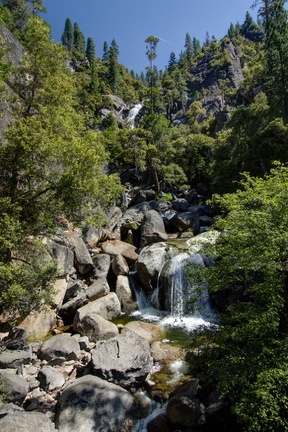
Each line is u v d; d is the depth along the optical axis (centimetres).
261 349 677
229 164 2678
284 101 3064
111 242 2220
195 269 911
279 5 3416
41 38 1162
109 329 1305
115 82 8244
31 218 1076
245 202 848
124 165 4028
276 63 3403
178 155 4184
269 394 587
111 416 823
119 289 1723
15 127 1034
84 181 990
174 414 791
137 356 1043
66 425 796
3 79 1202
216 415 776
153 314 1648
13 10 3581
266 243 732
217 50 9700
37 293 988
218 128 5003
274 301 700
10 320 1077
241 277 903
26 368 1051
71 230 1920
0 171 1045
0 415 803
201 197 3603
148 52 6366
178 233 2512
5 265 888
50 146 964
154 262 1819
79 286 1692
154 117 3856
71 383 962
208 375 824
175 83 8062
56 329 1423
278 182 859
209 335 835
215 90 8425
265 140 2469
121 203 3303
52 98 1195
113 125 5381
